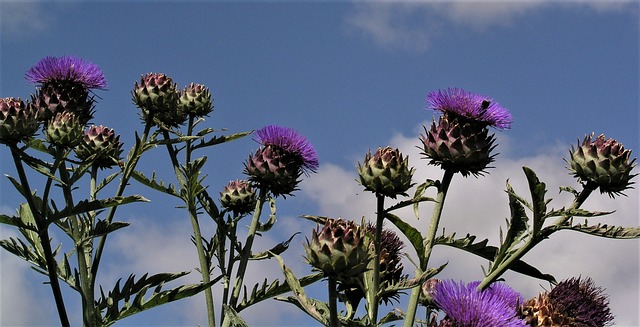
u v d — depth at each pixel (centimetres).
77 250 135
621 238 117
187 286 131
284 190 144
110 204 128
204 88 147
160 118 144
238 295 140
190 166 142
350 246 113
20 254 135
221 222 142
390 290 117
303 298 115
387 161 118
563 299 116
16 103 127
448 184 122
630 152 121
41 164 127
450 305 111
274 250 145
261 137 144
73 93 144
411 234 118
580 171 121
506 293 117
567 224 118
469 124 122
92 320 134
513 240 120
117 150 146
